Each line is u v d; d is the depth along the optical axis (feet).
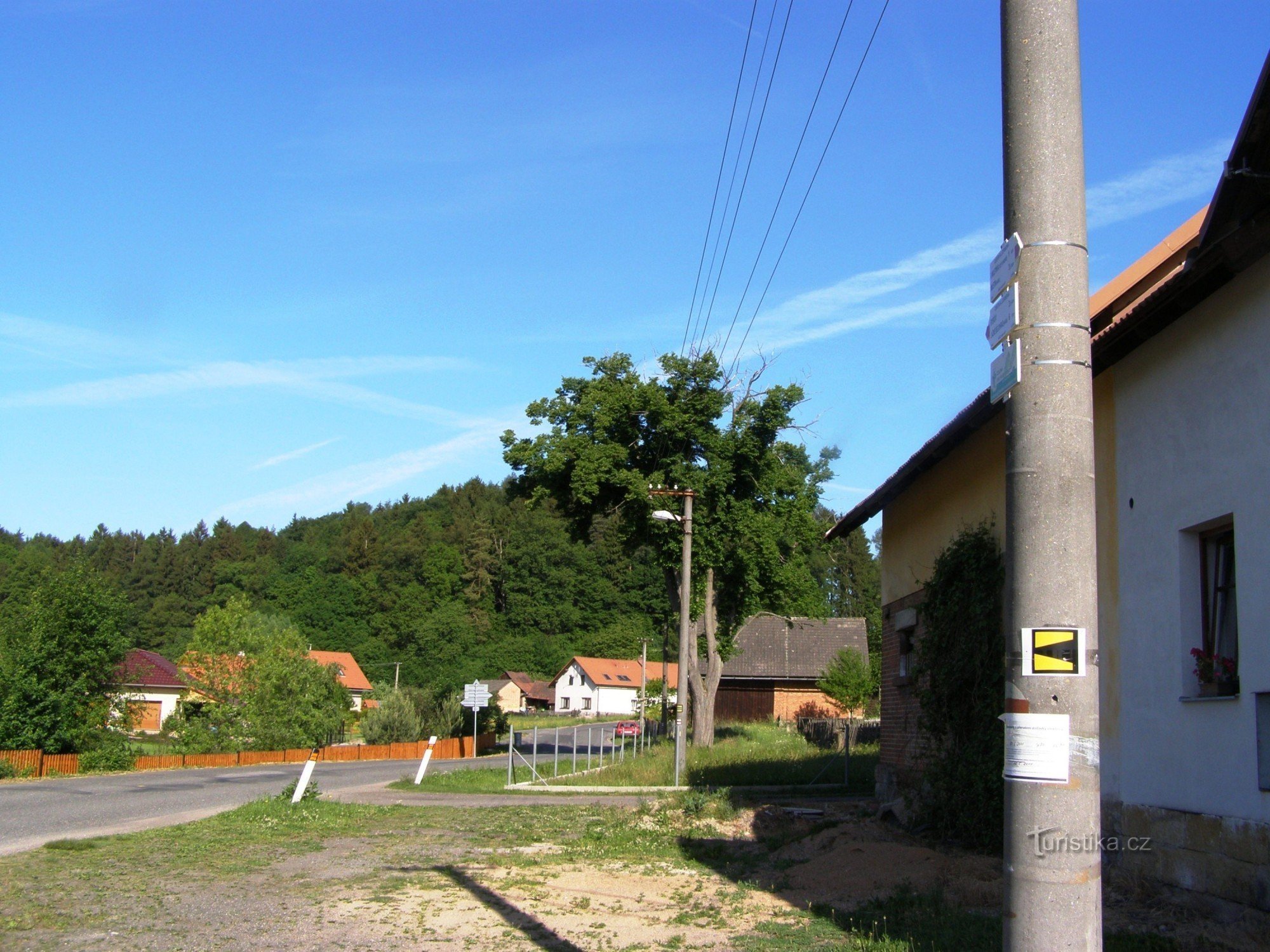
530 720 300.81
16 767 102.83
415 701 173.88
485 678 331.57
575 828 49.65
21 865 36.78
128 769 115.44
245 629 162.81
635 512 120.37
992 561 41.24
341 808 56.70
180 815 58.03
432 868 36.58
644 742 156.25
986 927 24.56
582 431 120.98
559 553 358.43
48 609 112.68
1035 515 11.45
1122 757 31.89
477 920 27.63
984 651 40.60
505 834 46.88
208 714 151.94
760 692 185.47
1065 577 11.25
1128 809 31.37
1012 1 12.47
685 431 119.55
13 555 345.92
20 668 108.68
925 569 50.21
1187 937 23.67
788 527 129.29
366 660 329.72
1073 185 12.03
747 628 191.21
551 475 119.75
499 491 428.56
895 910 27.61
